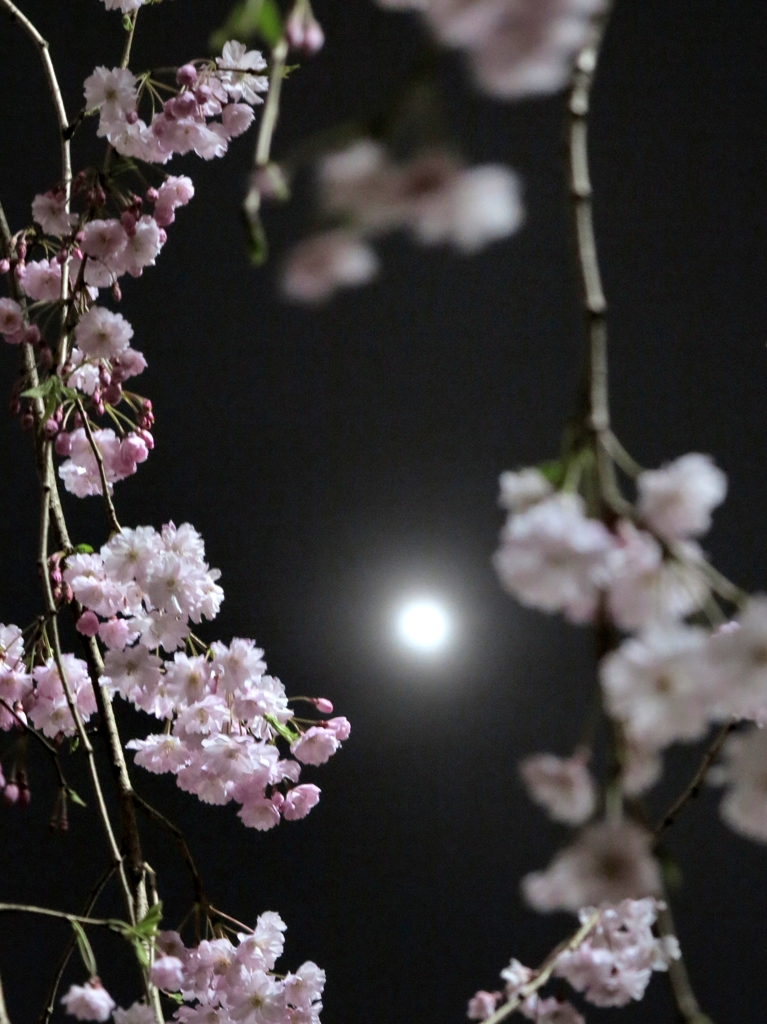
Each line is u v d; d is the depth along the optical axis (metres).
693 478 0.54
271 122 0.62
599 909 0.95
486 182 0.45
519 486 0.56
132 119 1.49
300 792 1.52
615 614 0.54
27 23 1.59
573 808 0.59
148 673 1.43
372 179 0.45
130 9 1.62
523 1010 0.98
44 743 1.40
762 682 0.52
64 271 1.51
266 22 0.67
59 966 1.21
